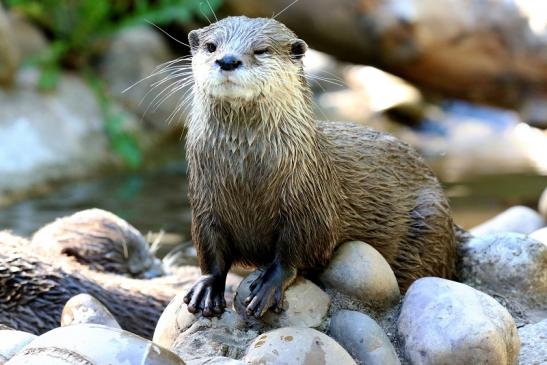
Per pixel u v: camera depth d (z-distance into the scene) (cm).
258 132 714
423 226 848
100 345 581
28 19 2025
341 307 741
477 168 1786
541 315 830
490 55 1808
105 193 1628
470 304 685
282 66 717
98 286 961
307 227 734
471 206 1477
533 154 1909
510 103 1852
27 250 968
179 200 1575
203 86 704
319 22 1848
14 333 670
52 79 1864
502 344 665
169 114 2019
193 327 713
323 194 744
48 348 584
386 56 1845
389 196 833
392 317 747
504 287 853
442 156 1925
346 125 865
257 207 733
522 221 1119
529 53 1794
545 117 1825
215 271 754
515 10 1791
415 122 2217
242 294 735
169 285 1038
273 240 754
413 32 1795
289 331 665
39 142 1747
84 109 1891
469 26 1786
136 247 1098
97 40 2033
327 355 647
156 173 1797
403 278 845
